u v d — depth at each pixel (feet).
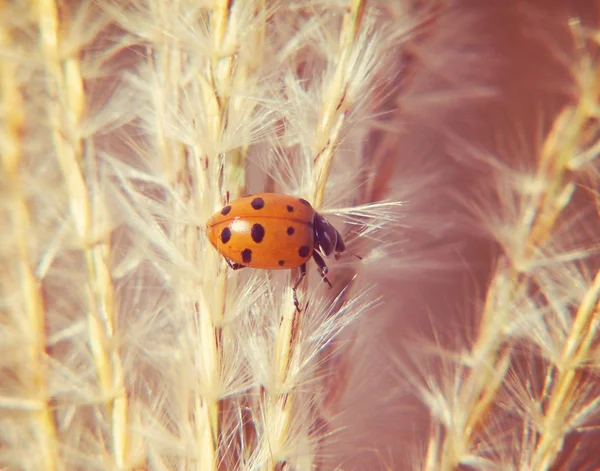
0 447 0.21
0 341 0.20
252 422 0.20
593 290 0.20
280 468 0.20
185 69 0.21
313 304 0.20
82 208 0.20
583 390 0.21
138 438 0.20
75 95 0.20
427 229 0.24
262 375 0.20
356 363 0.22
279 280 0.21
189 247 0.20
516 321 0.20
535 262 0.20
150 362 0.21
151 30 0.21
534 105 0.26
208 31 0.20
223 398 0.20
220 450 0.20
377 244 0.22
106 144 0.22
